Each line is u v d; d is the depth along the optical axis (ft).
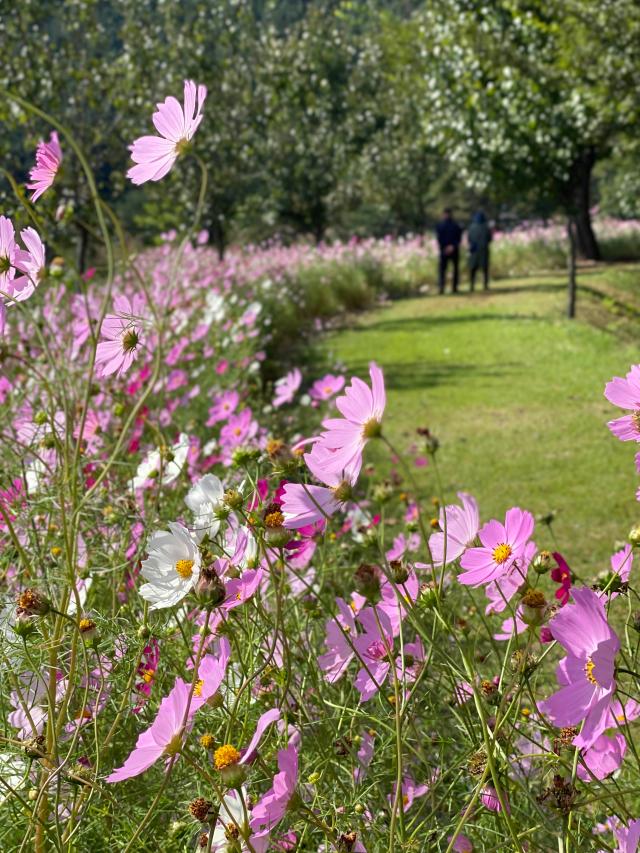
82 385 8.87
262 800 3.64
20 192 4.57
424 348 37.96
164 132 4.35
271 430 16.97
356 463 3.89
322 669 5.03
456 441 22.03
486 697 4.26
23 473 6.25
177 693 3.59
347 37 114.73
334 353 38.22
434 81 64.80
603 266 73.87
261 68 68.69
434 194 151.43
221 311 23.66
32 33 40.45
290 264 60.85
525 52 56.49
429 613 5.42
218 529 4.58
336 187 125.90
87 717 4.78
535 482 18.15
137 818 4.80
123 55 46.75
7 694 5.10
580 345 35.22
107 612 5.89
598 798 3.75
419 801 5.24
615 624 7.39
